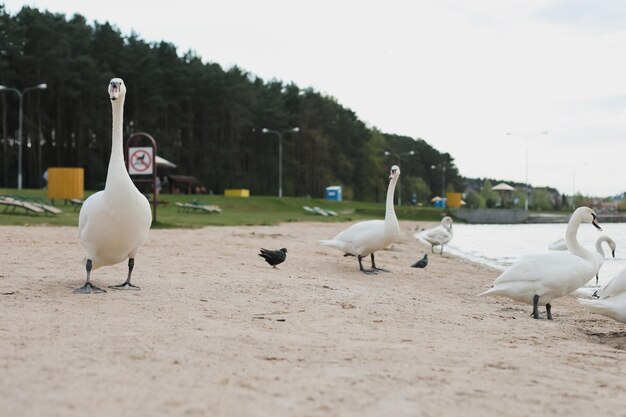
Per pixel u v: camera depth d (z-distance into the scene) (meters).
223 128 98.38
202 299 8.97
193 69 94.06
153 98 82.06
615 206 159.12
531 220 99.69
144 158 27.55
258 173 109.56
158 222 28.77
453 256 26.30
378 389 4.79
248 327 7.12
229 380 4.80
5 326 6.33
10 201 30.64
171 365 5.14
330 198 101.56
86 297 8.55
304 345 6.29
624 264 23.17
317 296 10.12
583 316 10.81
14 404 3.92
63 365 4.92
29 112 73.75
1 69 68.12
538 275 9.91
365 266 17.25
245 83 108.69
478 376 5.40
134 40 87.62
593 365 6.23
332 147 125.56
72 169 40.97
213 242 20.62
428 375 5.32
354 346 6.39
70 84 74.38
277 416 4.01
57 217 29.69
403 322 8.29
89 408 3.94
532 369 5.81
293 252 19.67
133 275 11.21
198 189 83.62
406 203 161.50
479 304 11.65
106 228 8.99
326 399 4.46
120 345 5.75
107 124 79.62
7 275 10.30
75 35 77.75
